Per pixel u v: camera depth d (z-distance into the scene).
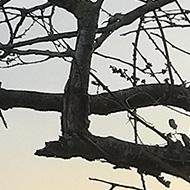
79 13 2.56
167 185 2.55
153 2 2.72
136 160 2.60
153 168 2.58
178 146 2.67
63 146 2.53
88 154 2.54
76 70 2.49
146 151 2.58
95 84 2.61
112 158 2.58
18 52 2.54
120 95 3.29
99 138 2.63
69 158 2.58
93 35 2.51
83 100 2.46
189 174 2.66
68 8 2.59
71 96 2.47
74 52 2.49
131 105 3.32
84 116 2.46
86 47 2.48
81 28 2.53
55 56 2.50
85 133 2.47
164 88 3.28
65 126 2.49
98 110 3.29
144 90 3.30
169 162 2.65
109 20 2.86
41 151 2.56
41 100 3.32
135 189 2.38
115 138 2.65
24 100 3.33
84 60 2.46
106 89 2.50
